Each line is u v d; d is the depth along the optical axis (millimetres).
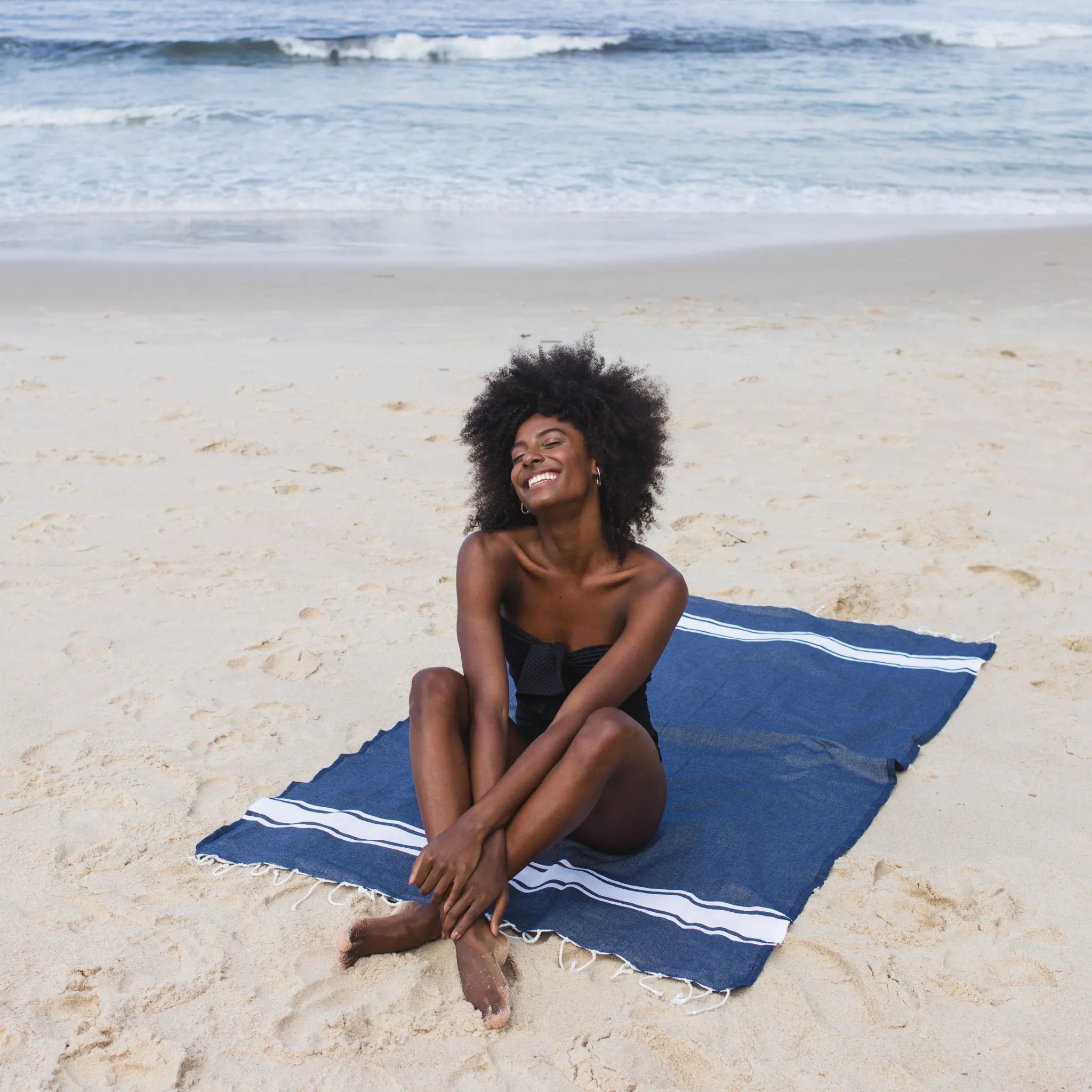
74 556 5031
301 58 22719
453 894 2609
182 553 5102
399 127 16906
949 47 26406
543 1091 2367
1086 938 2830
